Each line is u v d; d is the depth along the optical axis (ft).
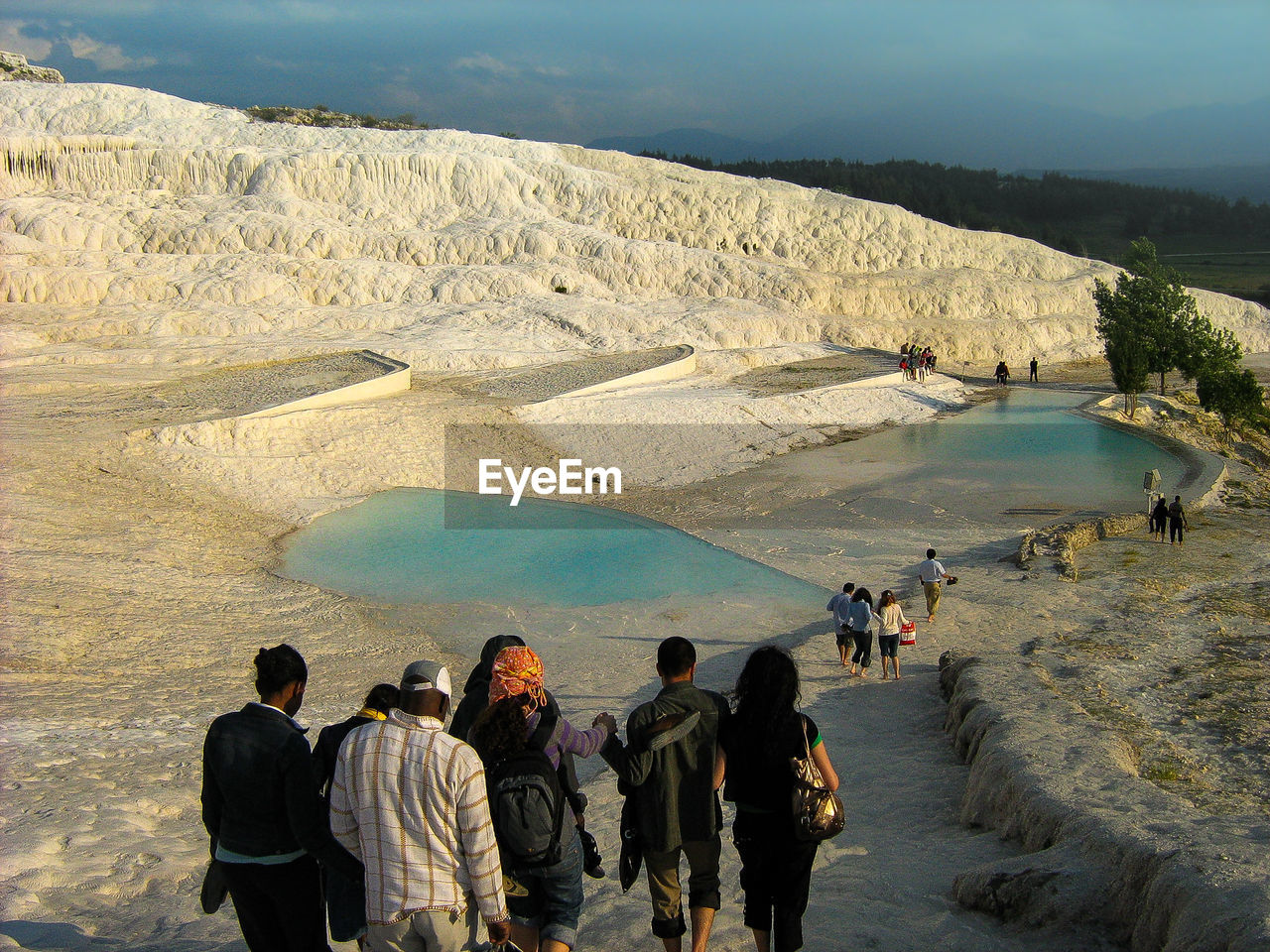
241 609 62.95
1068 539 78.43
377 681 51.16
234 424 93.09
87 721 39.65
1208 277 374.43
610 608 65.16
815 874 22.47
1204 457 110.42
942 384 151.43
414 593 68.18
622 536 83.56
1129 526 85.66
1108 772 25.88
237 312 147.13
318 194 191.01
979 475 103.60
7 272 144.66
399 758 12.98
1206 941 15.23
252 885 13.94
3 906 19.63
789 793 15.19
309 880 14.33
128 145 188.75
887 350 179.63
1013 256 223.71
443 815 12.96
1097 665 48.83
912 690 45.96
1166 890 16.99
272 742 13.74
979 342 184.96
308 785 13.64
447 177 199.82
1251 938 14.47
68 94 217.15
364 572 72.64
